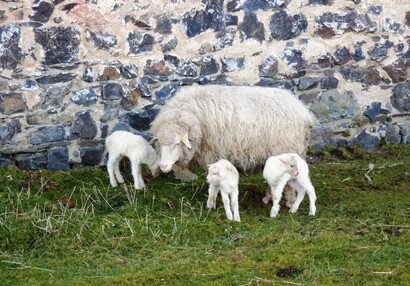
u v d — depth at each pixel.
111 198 6.39
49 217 5.54
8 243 5.23
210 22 7.95
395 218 6.02
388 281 4.47
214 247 5.33
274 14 8.30
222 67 8.10
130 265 4.95
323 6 8.60
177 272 4.69
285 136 6.48
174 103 6.46
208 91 6.55
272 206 6.46
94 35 7.33
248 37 8.20
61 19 7.14
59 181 6.83
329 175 7.83
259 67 8.32
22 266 4.89
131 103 7.62
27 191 6.32
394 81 9.23
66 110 7.29
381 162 8.56
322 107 8.81
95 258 5.11
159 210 6.14
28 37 7.00
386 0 9.02
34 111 7.13
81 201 6.22
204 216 6.02
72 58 7.23
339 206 6.52
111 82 7.48
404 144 9.38
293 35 8.46
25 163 7.18
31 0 6.96
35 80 7.10
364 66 9.00
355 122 9.07
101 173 7.27
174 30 7.76
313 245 5.23
